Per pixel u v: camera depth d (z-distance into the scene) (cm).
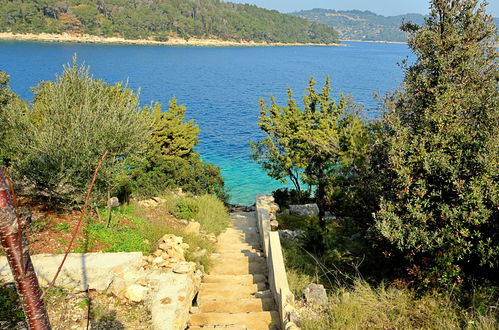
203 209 1928
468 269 874
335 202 1705
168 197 1938
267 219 1673
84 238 1105
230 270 1280
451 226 841
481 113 998
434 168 872
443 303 812
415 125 1051
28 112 1296
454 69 1096
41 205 1216
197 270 1141
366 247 1246
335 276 1097
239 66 17850
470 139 893
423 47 1168
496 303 756
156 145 2216
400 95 1177
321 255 1402
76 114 1144
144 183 1917
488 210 785
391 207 904
